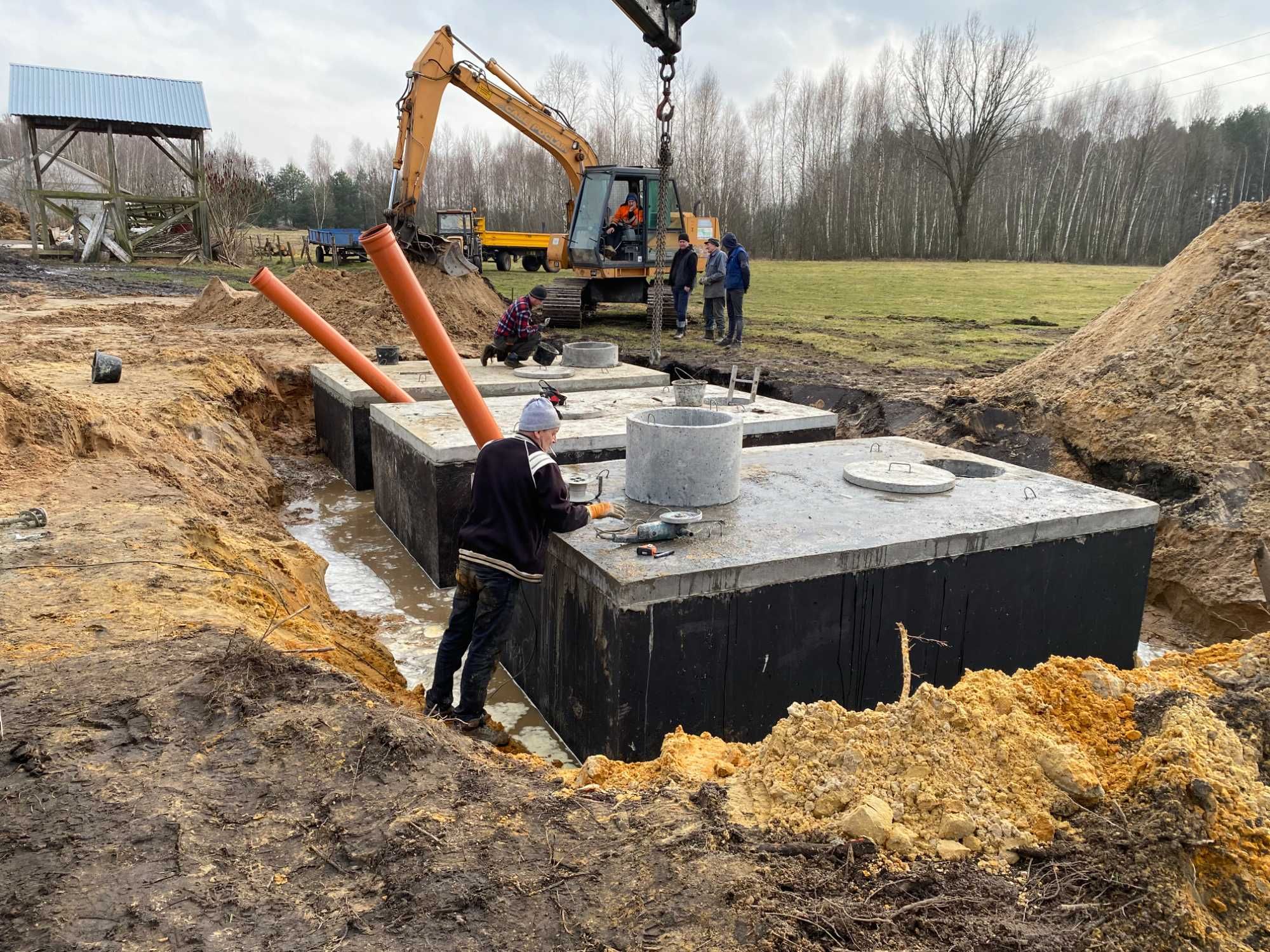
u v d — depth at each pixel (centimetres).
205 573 471
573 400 862
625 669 418
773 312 2000
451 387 591
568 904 233
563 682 490
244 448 877
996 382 941
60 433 643
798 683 465
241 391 1054
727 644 440
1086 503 536
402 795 279
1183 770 268
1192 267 856
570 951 217
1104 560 529
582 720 466
